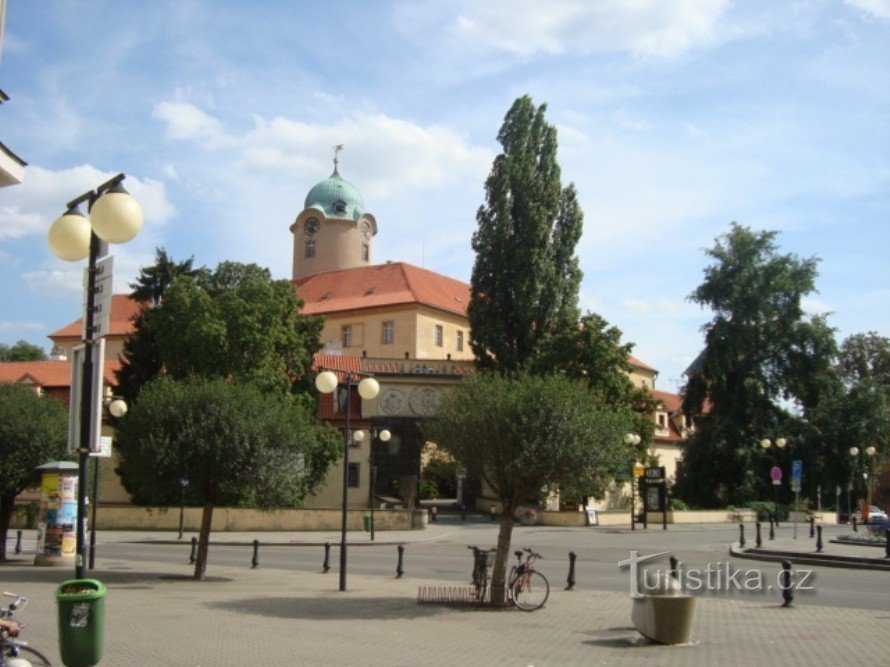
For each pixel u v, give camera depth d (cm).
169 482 2355
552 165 6203
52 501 2648
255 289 5219
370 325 7794
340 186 9150
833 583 2331
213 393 2389
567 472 1802
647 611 1405
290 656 1238
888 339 8744
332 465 5550
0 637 927
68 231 1031
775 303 6725
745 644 1394
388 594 2011
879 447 6656
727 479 6531
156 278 6150
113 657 1212
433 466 6309
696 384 6775
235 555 3259
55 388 6219
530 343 5947
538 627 1556
